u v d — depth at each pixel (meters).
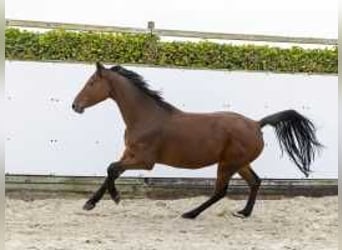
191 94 11.48
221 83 11.57
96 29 11.54
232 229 9.07
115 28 11.58
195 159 9.33
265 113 11.75
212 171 11.58
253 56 11.92
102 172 11.20
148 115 9.27
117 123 11.23
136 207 10.59
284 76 11.78
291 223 9.67
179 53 11.69
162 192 11.52
